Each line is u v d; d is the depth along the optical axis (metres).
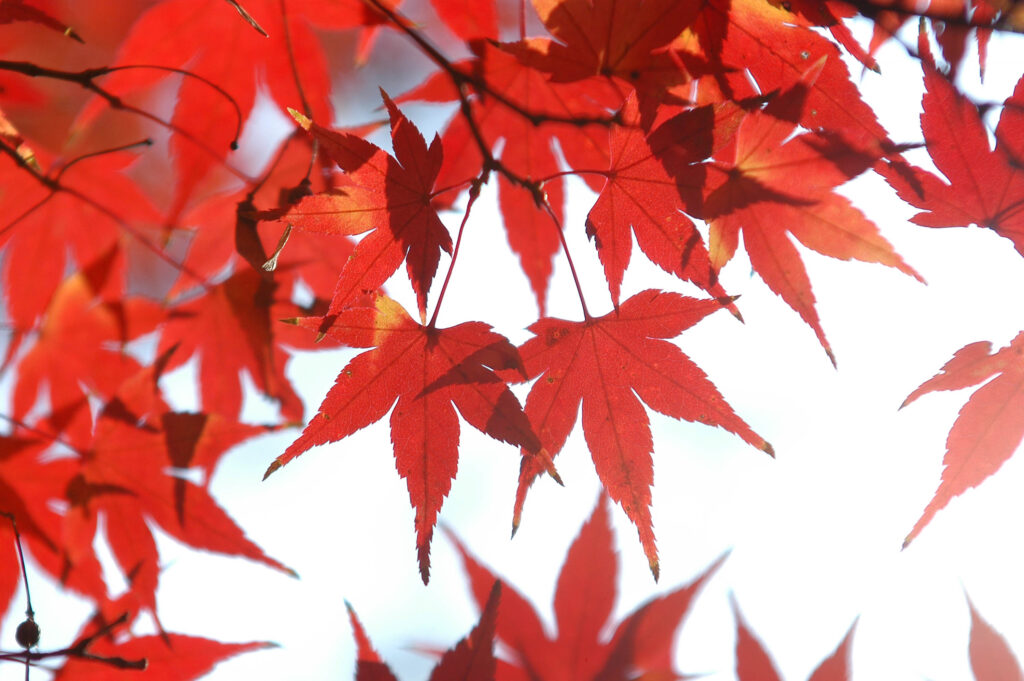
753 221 0.60
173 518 0.64
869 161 0.60
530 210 0.64
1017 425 0.60
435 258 0.59
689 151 0.60
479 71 0.63
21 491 0.64
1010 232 0.60
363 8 0.63
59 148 0.70
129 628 0.64
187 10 0.63
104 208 0.66
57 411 0.64
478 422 0.60
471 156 0.64
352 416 0.59
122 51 0.63
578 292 0.61
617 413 0.60
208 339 0.65
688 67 0.61
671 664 0.64
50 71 0.62
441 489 0.60
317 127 0.59
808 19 0.60
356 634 0.62
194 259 0.65
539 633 0.64
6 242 0.65
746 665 0.63
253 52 0.64
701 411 0.60
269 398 0.66
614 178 0.60
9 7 0.60
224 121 0.64
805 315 0.60
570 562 0.64
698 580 0.64
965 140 0.59
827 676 0.62
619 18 0.60
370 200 0.59
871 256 0.60
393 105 0.59
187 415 0.64
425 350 0.60
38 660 0.61
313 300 0.66
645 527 0.60
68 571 0.64
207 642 0.64
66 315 0.66
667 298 0.60
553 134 0.64
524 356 0.61
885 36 0.60
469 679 0.61
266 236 0.65
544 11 0.60
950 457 0.60
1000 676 0.62
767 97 0.59
